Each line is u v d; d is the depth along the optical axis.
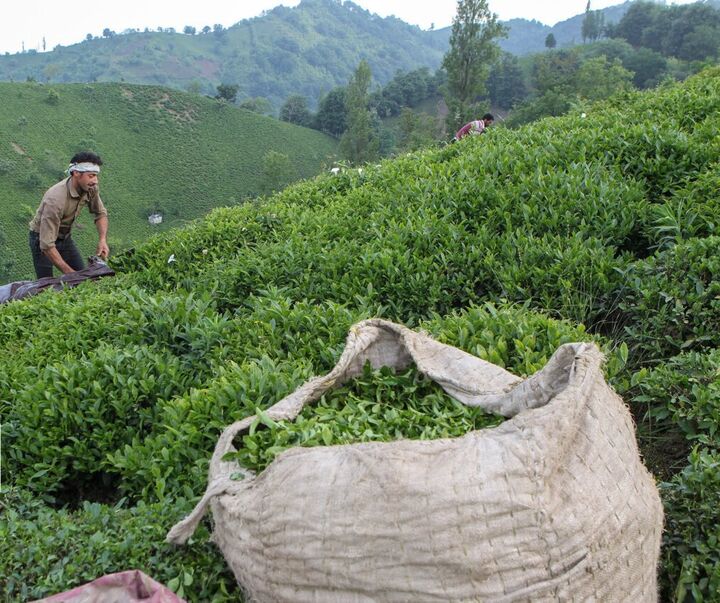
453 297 5.79
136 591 2.53
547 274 5.50
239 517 2.72
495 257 6.04
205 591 2.87
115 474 4.47
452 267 6.00
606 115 9.66
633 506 2.62
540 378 3.16
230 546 2.78
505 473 2.43
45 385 4.74
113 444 4.46
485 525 2.35
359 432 3.30
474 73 62.00
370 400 3.78
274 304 5.40
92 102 96.88
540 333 4.56
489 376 3.62
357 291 5.97
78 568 2.99
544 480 2.44
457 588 2.32
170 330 5.49
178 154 93.06
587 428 2.67
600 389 2.85
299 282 6.39
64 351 5.65
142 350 5.09
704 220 5.97
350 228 7.52
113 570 3.00
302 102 118.12
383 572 2.36
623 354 4.33
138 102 99.19
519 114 55.97
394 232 6.68
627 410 3.07
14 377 5.29
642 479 2.79
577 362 2.91
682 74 86.94
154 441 4.12
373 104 123.25
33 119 87.94
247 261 6.84
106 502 4.43
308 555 2.45
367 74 76.44
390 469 2.44
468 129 13.23
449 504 2.36
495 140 9.88
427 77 127.75
